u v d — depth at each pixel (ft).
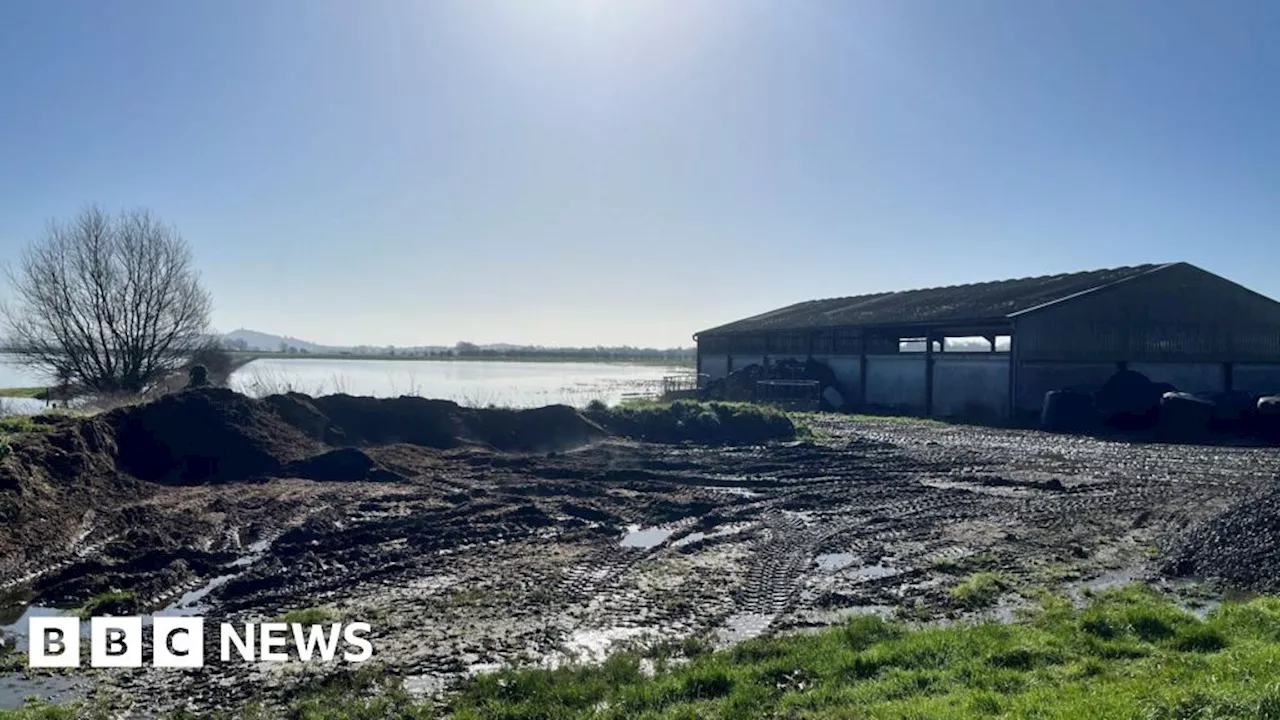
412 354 588.91
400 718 21.30
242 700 23.04
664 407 90.53
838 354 132.98
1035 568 35.40
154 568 36.42
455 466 65.57
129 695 23.44
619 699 21.54
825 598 31.91
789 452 75.10
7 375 145.79
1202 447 78.64
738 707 20.20
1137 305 110.11
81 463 49.16
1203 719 16.84
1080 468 65.05
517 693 22.39
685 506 50.31
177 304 108.47
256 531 43.83
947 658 22.97
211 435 61.31
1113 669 21.39
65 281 102.27
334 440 71.05
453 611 30.73
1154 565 35.76
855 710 19.16
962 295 130.52
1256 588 31.17
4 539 37.19
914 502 51.44
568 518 47.21
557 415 81.61
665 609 30.89
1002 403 104.78
